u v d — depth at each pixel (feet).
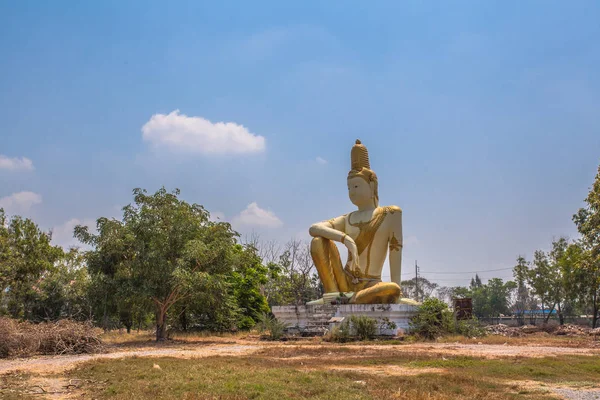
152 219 86.58
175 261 86.58
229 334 111.24
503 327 116.57
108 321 134.41
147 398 33.76
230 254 90.38
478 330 93.15
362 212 104.53
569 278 173.06
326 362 52.39
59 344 64.75
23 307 134.10
